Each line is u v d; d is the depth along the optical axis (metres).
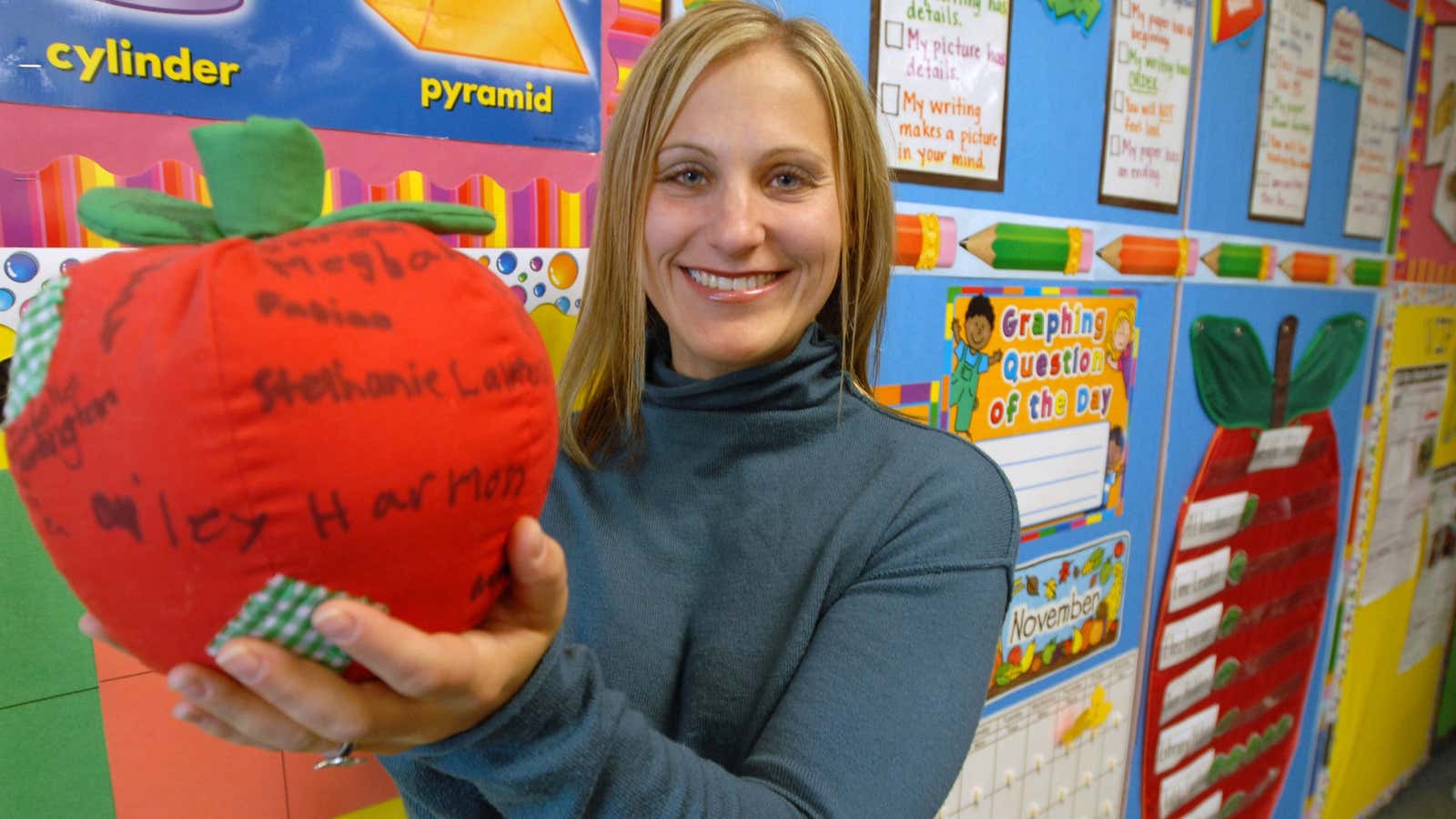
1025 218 1.10
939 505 0.53
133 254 0.30
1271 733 1.80
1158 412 1.37
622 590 0.56
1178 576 1.46
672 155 0.55
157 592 0.28
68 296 0.29
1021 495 1.18
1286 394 1.62
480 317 0.32
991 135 1.04
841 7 0.87
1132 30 1.19
